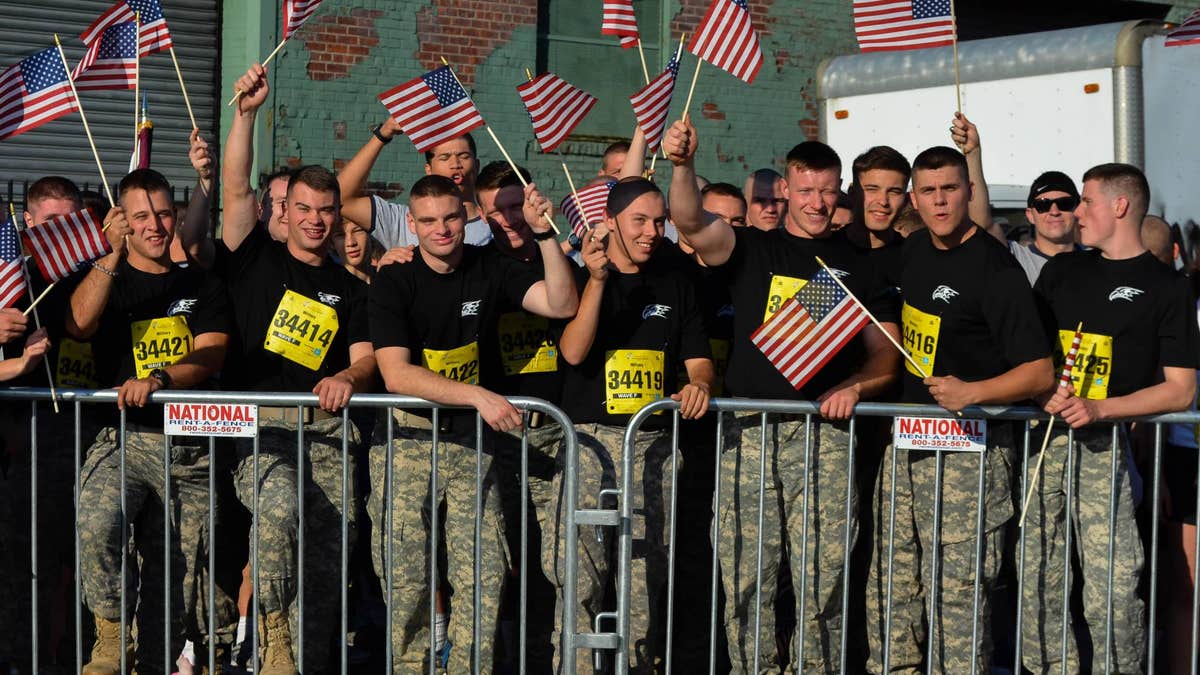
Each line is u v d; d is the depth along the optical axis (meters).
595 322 5.07
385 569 5.20
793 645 5.33
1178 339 5.07
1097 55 9.01
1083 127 9.13
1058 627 5.25
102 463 5.11
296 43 10.59
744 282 5.32
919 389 5.20
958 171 4.97
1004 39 9.78
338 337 5.41
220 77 11.08
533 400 4.87
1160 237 6.61
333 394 4.88
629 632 4.99
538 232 5.04
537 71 11.52
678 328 5.29
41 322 5.28
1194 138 8.81
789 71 12.38
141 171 5.21
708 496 5.64
